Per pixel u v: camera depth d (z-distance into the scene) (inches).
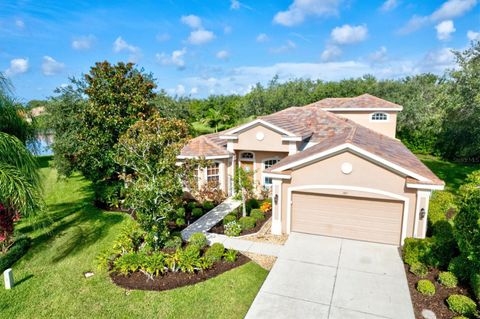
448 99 965.8
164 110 1003.9
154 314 371.9
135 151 542.6
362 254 514.6
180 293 410.6
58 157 823.1
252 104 2268.7
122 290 422.3
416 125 1592.0
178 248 507.8
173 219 690.2
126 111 783.7
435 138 1448.1
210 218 711.1
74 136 768.9
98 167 793.6
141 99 790.5
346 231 575.2
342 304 385.4
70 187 1034.1
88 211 775.7
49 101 815.1
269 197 831.1
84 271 479.2
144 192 499.2
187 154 810.8
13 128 569.0
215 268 474.0
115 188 794.8
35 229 645.9
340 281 436.1
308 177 574.6
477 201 383.9
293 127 821.2
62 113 813.2
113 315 372.2
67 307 389.1
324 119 935.0
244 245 561.0
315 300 394.0
